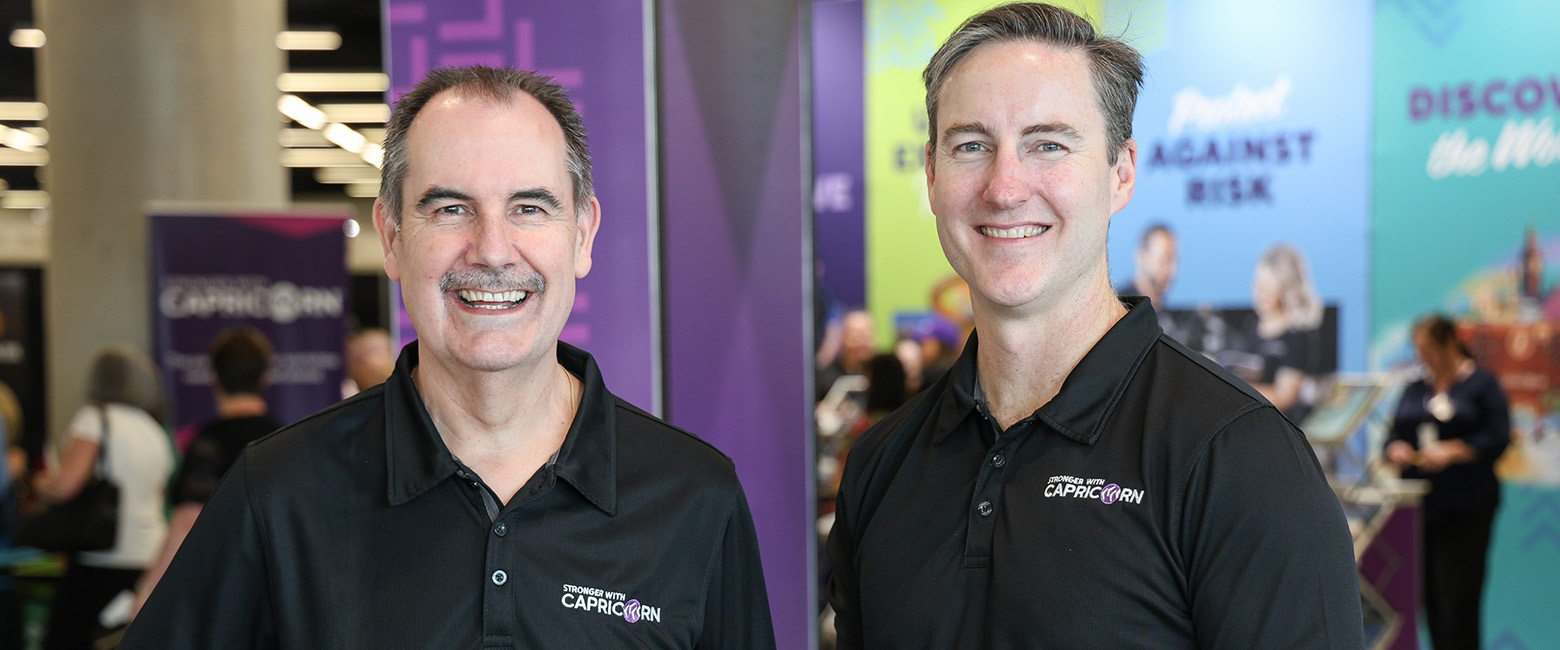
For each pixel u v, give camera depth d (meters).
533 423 1.41
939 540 1.40
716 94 2.67
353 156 14.75
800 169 3.31
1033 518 1.33
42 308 10.77
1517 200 5.44
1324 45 5.78
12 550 4.68
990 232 1.37
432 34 2.40
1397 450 5.09
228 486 1.38
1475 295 5.54
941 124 1.41
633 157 2.35
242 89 5.96
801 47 3.34
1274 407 1.29
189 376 4.86
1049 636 1.28
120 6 5.69
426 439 1.37
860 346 6.46
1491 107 5.47
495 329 1.32
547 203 1.37
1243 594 1.21
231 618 1.37
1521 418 5.42
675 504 1.44
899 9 6.60
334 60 10.62
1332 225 5.81
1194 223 6.07
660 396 2.36
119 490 4.11
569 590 1.34
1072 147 1.35
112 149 5.73
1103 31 1.42
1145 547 1.26
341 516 1.36
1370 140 5.72
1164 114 6.10
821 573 4.12
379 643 1.31
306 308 5.01
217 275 4.89
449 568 1.33
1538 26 5.37
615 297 2.36
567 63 2.36
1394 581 4.50
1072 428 1.34
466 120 1.34
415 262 1.34
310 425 1.43
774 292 3.08
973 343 1.50
